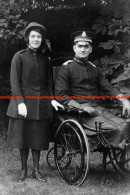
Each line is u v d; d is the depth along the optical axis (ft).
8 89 18.33
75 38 12.97
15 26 15.57
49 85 12.85
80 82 12.87
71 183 11.60
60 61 19.01
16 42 17.48
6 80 18.37
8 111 12.19
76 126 11.82
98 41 17.12
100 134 11.17
